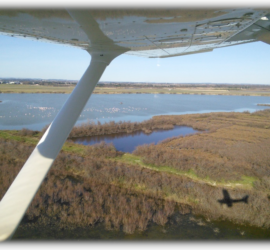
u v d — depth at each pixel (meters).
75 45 6.02
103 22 3.79
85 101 4.74
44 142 4.02
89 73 5.32
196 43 6.29
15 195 3.42
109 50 5.82
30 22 4.10
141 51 7.14
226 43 7.12
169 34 4.89
